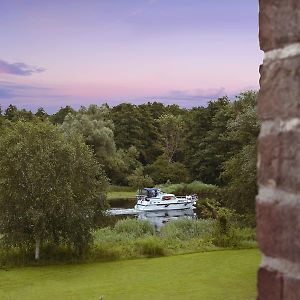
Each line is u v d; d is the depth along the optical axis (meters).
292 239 1.29
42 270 22.78
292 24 1.31
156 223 39.44
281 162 1.32
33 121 25.42
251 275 20.62
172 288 18.77
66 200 23.02
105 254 25.25
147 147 80.12
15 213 23.11
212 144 61.41
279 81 1.34
